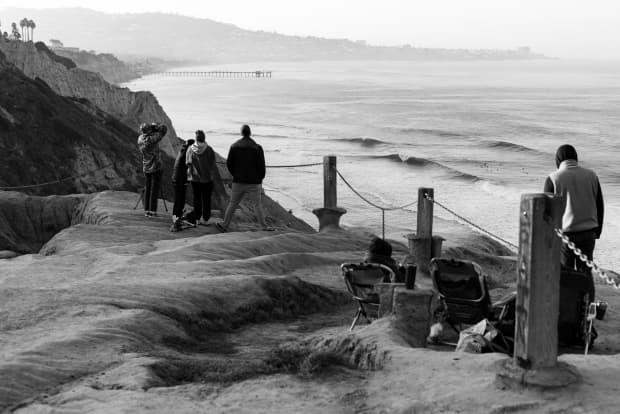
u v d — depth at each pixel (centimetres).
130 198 2194
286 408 585
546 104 18638
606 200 6338
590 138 11162
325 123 14338
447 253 1761
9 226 2145
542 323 577
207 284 1059
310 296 1152
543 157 9156
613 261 4350
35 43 11675
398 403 578
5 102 5478
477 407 557
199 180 1767
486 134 11938
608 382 588
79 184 5353
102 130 6175
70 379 668
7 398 611
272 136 11838
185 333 898
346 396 608
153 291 996
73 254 1390
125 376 665
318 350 730
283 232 1769
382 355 681
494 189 6794
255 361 746
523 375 578
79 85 8756
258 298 1070
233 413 574
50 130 5547
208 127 13850
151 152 1858
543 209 568
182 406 586
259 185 1766
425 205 1420
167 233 1705
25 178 5012
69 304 907
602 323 1048
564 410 541
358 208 6025
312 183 7219
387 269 968
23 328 811
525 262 579
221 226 1777
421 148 10175
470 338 781
